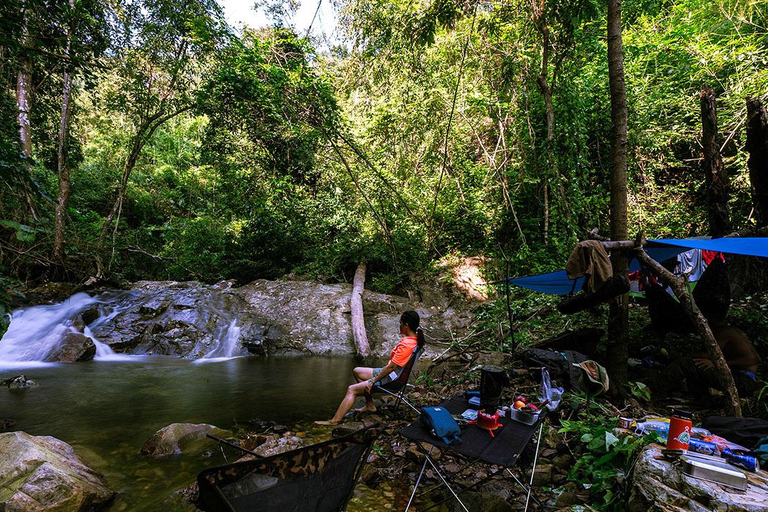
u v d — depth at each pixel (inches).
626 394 158.9
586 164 352.2
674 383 171.9
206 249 586.2
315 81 395.2
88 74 284.5
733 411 130.4
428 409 99.6
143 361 289.1
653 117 390.3
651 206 395.5
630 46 371.6
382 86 517.0
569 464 120.2
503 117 442.3
